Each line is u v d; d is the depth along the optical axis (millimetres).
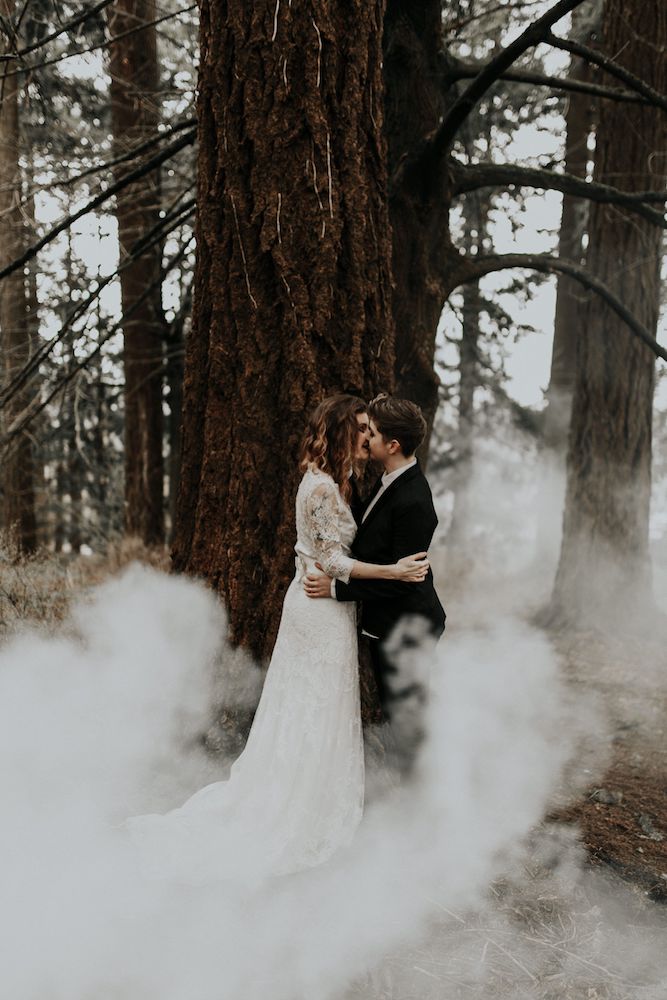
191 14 7617
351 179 3436
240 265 3465
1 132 7367
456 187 5184
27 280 7934
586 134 10023
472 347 12672
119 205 6676
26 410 6359
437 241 5043
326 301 3436
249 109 3352
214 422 3594
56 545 14820
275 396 3520
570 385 10578
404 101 4824
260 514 3539
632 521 6898
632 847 3336
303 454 3109
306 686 3031
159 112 7020
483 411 13234
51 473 13938
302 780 2977
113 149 6188
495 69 4109
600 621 6871
